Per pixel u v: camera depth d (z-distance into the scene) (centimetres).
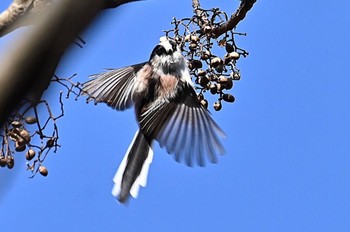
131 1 591
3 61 245
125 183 1009
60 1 247
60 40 248
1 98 242
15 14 473
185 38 1072
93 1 249
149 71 1124
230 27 1036
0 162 891
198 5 1061
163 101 1098
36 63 246
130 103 1114
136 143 1050
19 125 819
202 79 1067
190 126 1070
